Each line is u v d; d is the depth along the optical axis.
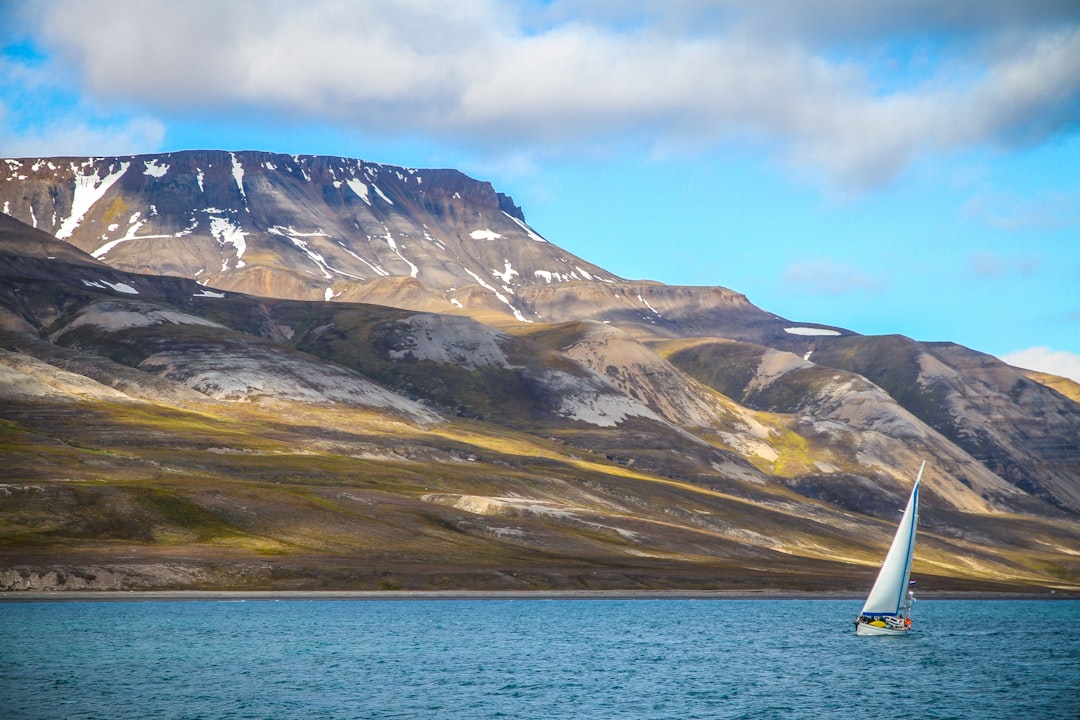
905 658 109.56
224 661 99.25
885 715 80.81
